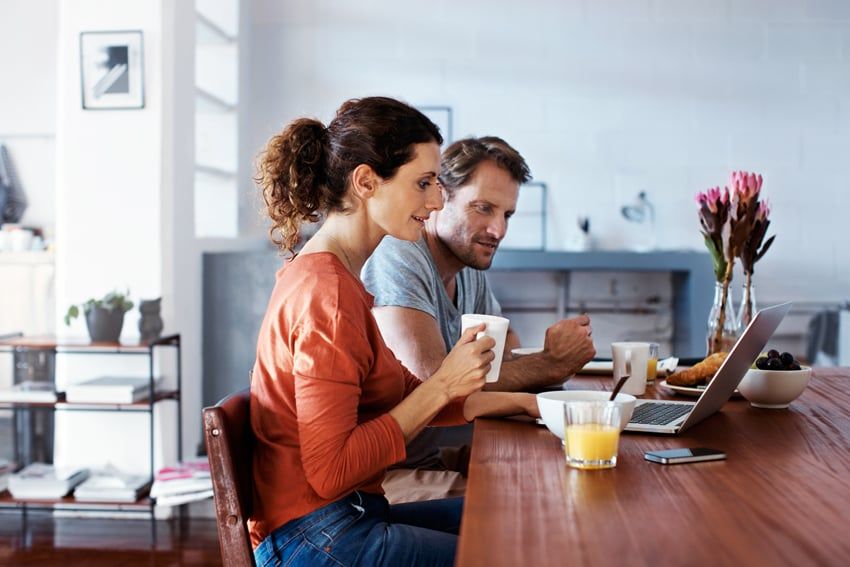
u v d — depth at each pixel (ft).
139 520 12.44
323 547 4.69
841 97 17.99
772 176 18.08
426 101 18.12
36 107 16.93
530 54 18.03
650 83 18.02
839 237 18.12
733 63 17.98
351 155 5.24
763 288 18.15
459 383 4.93
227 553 4.49
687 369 6.65
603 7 17.97
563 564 2.92
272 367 4.84
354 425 4.66
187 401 13.57
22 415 14.66
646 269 16.88
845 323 17.04
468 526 3.31
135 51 12.61
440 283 7.62
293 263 5.01
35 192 17.01
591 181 18.13
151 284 12.71
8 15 16.96
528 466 4.27
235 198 16.90
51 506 12.71
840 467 4.24
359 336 4.71
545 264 16.92
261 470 4.85
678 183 18.10
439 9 18.03
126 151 12.66
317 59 18.11
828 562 2.92
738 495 3.74
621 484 3.92
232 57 16.92
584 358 6.57
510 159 7.53
